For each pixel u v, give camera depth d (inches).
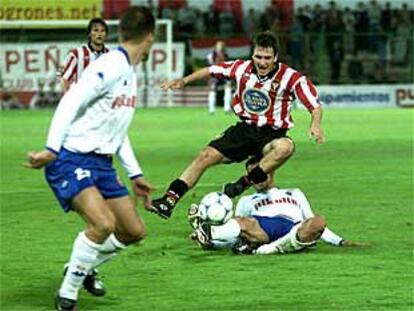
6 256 1083.9
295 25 4242.1
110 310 845.8
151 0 4266.7
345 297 885.8
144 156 2192.4
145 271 1000.9
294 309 844.0
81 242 811.4
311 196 1556.3
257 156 1178.0
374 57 4185.5
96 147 811.4
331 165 2001.7
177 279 962.7
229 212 1081.4
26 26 3878.0
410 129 2950.3
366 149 2332.7
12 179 1785.2
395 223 1299.2
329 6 4458.7
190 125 3112.7
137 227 835.4
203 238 1086.4
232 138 1171.9
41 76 3937.0
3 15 3855.8
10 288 930.7
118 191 829.8
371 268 1007.6
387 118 3462.1
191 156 2190.0
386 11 4350.4
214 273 989.2
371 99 4180.6
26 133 2817.4
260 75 1155.9
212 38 4133.9
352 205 1460.4
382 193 1589.6
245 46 4163.4
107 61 797.9
